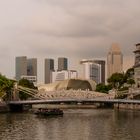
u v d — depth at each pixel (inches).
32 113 7588.6
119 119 6181.1
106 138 4188.0
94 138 4192.9
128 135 4372.5
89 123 5600.4
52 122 5743.1
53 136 4333.2
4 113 7598.4
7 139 4116.6
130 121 5831.7
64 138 4200.3
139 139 4119.1
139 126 5177.2
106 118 6402.6
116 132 4603.8
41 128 5004.9
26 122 5713.6
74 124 5482.3
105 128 4995.1
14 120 6003.9
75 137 4261.8
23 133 4537.4
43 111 7062.0
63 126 5241.1
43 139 4133.9
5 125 5290.4
